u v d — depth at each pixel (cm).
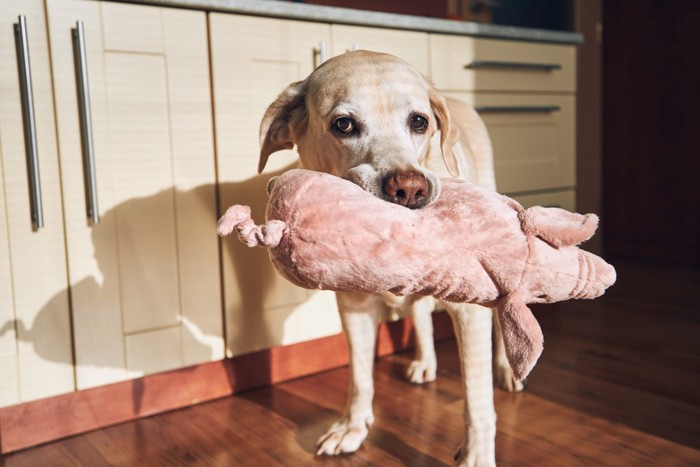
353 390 156
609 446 150
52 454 157
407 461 147
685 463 142
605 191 374
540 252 101
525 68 246
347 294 150
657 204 351
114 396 172
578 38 263
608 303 276
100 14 158
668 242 349
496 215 103
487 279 101
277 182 109
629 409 171
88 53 157
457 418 169
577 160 312
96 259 163
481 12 324
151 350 174
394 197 116
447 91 225
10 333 154
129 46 163
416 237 100
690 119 330
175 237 174
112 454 156
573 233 101
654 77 344
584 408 172
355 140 129
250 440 161
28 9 150
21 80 150
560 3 311
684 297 281
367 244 99
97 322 165
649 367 201
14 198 152
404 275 100
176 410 182
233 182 183
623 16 354
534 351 97
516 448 151
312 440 160
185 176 175
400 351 228
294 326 198
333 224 99
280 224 101
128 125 165
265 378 198
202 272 180
